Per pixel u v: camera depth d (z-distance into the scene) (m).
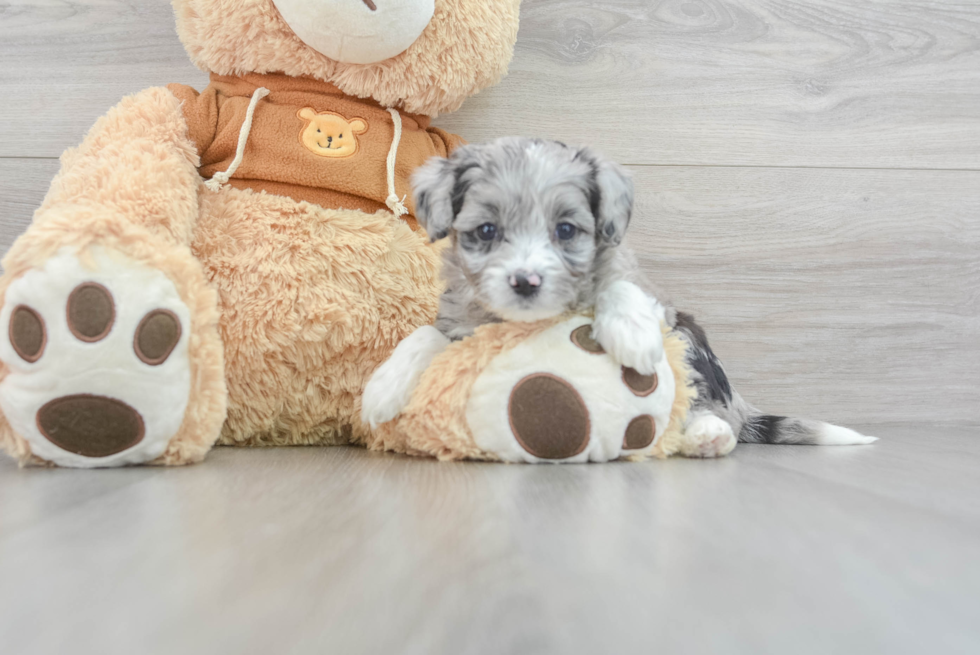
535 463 0.57
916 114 0.85
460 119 0.82
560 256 0.59
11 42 0.79
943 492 0.49
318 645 0.27
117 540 0.39
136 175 0.61
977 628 0.29
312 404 0.67
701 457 0.62
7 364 0.54
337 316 0.65
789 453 0.65
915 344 0.85
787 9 0.84
